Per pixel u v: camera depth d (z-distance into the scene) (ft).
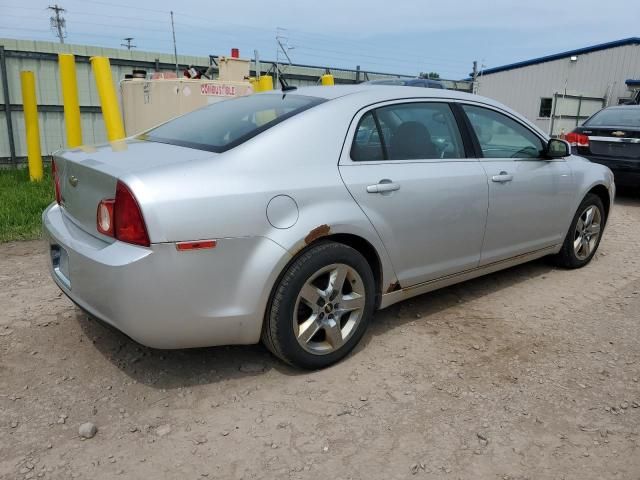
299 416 9.36
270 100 12.01
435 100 12.87
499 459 8.41
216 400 9.77
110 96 27.86
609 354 11.69
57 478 7.83
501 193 13.52
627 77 84.89
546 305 14.30
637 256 18.85
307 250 10.09
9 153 36.81
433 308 13.94
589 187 16.42
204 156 9.72
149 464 8.17
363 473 8.07
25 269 15.98
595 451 8.64
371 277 11.18
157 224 8.58
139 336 9.02
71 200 10.52
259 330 9.89
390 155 11.59
